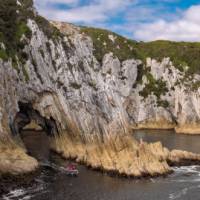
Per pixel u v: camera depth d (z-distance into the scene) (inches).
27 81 3152.1
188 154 3240.7
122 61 6988.2
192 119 6318.9
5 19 3321.9
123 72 6943.9
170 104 6786.4
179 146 4173.2
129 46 7440.9
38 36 3449.8
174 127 6555.1
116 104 3228.3
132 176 2571.4
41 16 3919.8
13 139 2847.0
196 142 4569.4
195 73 6855.3
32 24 3454.7
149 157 2746.1
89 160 2842.0
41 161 2854.3
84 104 3331.7
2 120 2672.2
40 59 3363.7
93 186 2340.1
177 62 7086.6
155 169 2689.5
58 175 2536.9
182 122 6294.3
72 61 3663.9
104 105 3208.7
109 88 3312.0
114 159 2733.8
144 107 6830.7
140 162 2674.7
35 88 3211.1
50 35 3612.2
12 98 2947.8
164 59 7185.0
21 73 3112.7
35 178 2409.0
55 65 3496.6
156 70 7155.5
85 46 4015.8
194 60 7066.9
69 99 3415.4
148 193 2269.9
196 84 6673.2
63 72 3499.0
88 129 3142.2
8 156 2448.3
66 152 3139.8
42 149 3415.4
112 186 2363.4
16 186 2206.0
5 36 3184.1
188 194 2289.6
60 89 3405.5
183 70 6958.7
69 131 3292.3
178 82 6835.6
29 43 3336.6
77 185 2336.4
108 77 3472.0
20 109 3238.2
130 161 2684.5
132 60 7037.4
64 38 3791.8
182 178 2659.9
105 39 7194.9
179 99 6653.5
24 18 3472.0
